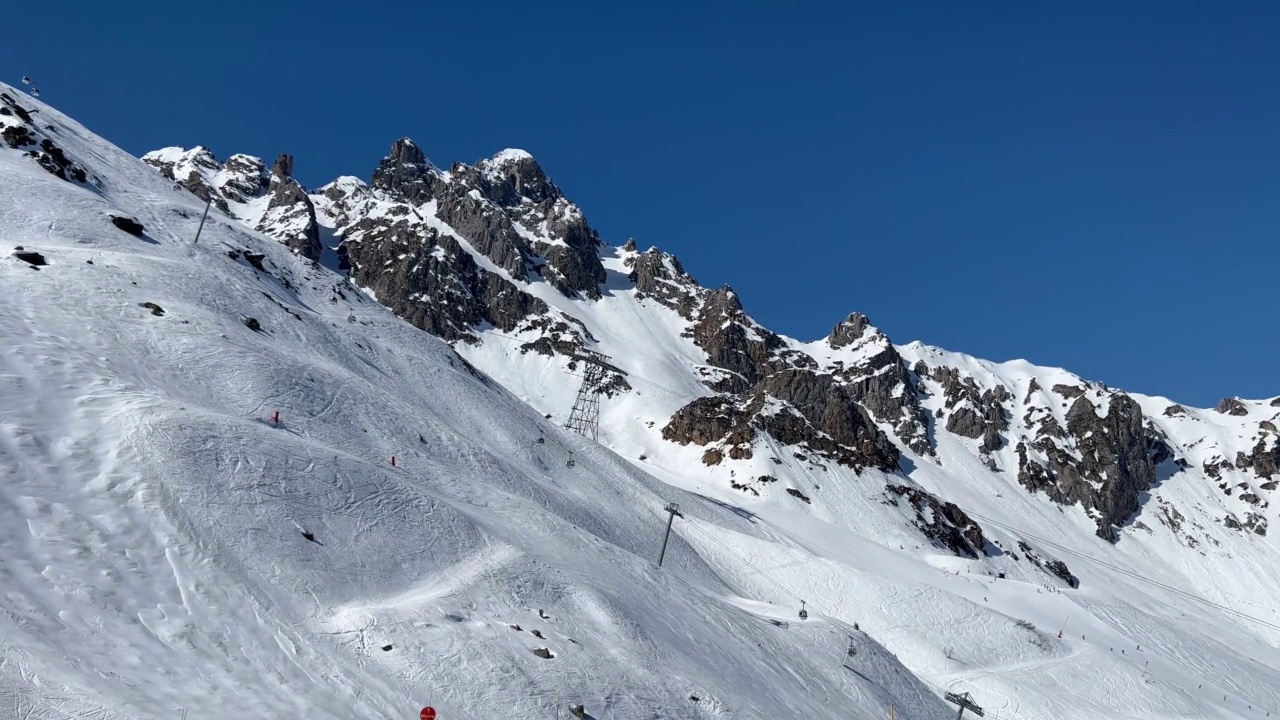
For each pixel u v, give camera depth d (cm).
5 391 3741
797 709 4681
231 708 2589
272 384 5797
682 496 11762
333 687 2925
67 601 2773
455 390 9938
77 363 4309
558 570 4472
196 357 5584
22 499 3150
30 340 4375
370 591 3697
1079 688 9019
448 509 4597
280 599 3325
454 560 4203
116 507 3359
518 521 5569
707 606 5688
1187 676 10525
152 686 2545
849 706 5438
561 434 11519
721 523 11188
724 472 16262
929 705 6531
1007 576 15100
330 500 4138
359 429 6044
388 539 4084
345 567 3741
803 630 6569
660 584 5628
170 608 2988
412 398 8744
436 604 3669
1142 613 12588
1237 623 18588
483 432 9269
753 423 17275
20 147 9612
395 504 4384
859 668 6350
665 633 4559
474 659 3328
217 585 3219
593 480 10006
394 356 9850
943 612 9875
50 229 7531
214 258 9312
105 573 2997
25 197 7975
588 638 3966
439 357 11306
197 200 13288
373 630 3309
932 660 9006
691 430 18075
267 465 4091
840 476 16600
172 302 6359
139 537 3269
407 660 3200
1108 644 10850
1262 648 16025
